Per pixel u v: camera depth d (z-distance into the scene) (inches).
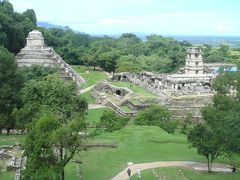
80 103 3890.3
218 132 2871.6
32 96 3531.0
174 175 2859.3
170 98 5974.4
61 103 3501.5
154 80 7529.5
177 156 3366.1
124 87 7017.7
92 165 3070.9
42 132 2373.3
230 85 4896.7
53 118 2405.3
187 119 5167.3
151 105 5295.3
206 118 3631.9
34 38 7637.8
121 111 5846.5
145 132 3986.2
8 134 4116.6
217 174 2915.8
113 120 4431.6
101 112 5890.8
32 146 2388.0
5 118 4015.8
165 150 3508.9
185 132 4608.8
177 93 6230.3
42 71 5738.2
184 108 5787.4
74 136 2438.5
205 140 2901.1
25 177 2340.1
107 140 3718.0
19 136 3993.6
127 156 3319.4
